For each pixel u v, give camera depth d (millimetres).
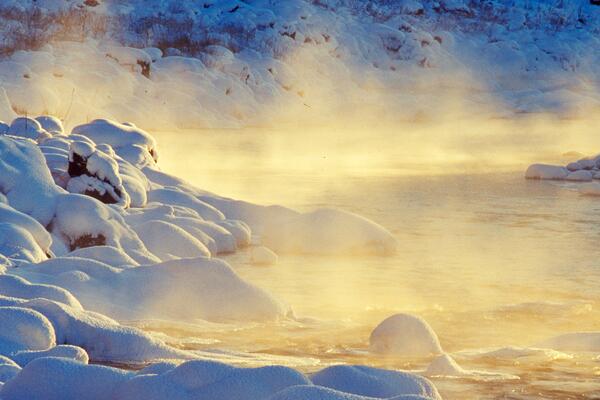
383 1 119375
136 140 36969
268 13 105312
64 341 15680
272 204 37062
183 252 26594
